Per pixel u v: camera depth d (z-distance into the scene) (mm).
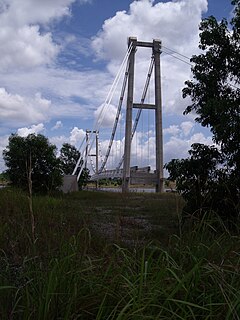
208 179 9422
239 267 3465
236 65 10234
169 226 9781
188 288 3137
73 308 3023
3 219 6668
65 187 27891
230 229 4930
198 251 3805
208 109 9609
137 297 2928
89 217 8977
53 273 3117
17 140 20250
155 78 43156
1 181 19219
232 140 9336
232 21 10242
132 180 39000
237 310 2943
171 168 9867
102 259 3764
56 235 4797
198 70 10484
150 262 3430
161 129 41375
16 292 3209
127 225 9539
